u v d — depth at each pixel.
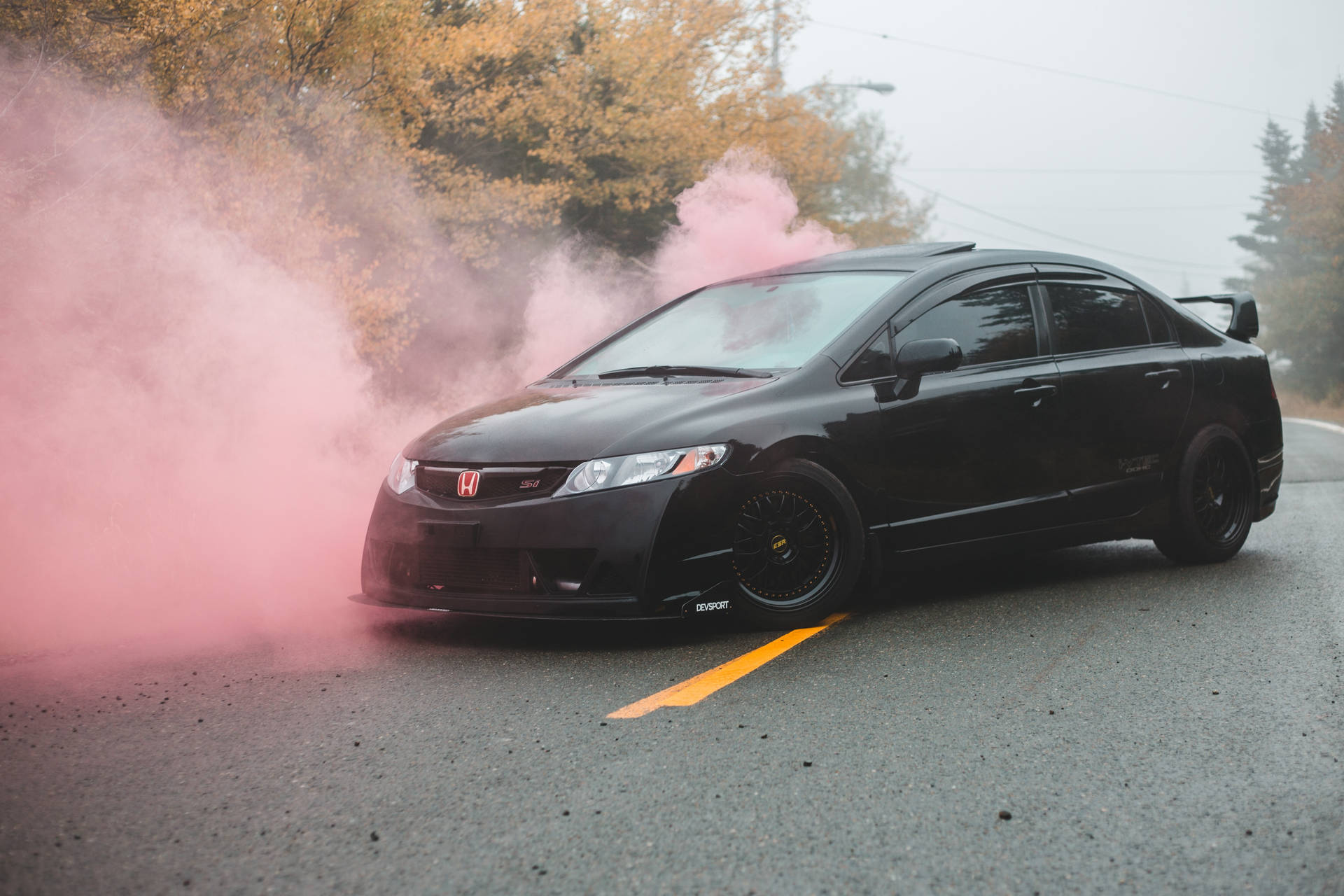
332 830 2.61
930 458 4.77
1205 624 4.49
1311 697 3.52
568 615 4.09
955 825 2.59
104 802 2.79
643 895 2.28
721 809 2.70
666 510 4.11
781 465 4.35
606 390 4.76
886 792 2.79
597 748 3.13
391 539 4.41
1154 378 5.55
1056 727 3.27
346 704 3.60
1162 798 2.74
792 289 5.32
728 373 4.72
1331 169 48.97
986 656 4.06
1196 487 5.73
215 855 2.48
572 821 2.64
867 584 4.70
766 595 4.42
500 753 3.11
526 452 4.21
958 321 5.04
